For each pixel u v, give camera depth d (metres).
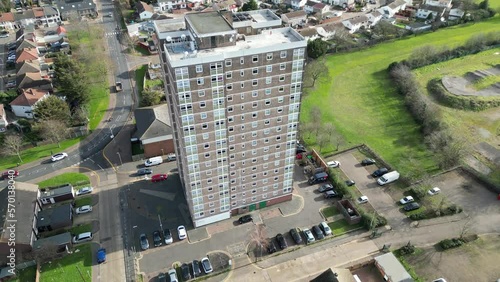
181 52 63.75
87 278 71.88
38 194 85.88
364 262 73.56
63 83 117.19
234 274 72.94
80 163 100.88
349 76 143.75
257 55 62.38
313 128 108.81
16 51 152.62
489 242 77.62
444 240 77.38
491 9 195.12
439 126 106.69
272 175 81.62
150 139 99.50
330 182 93.50
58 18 186.50
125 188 92.50
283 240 78.06
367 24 185.25
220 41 63.06
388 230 81.19
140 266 74.19
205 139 69.25
